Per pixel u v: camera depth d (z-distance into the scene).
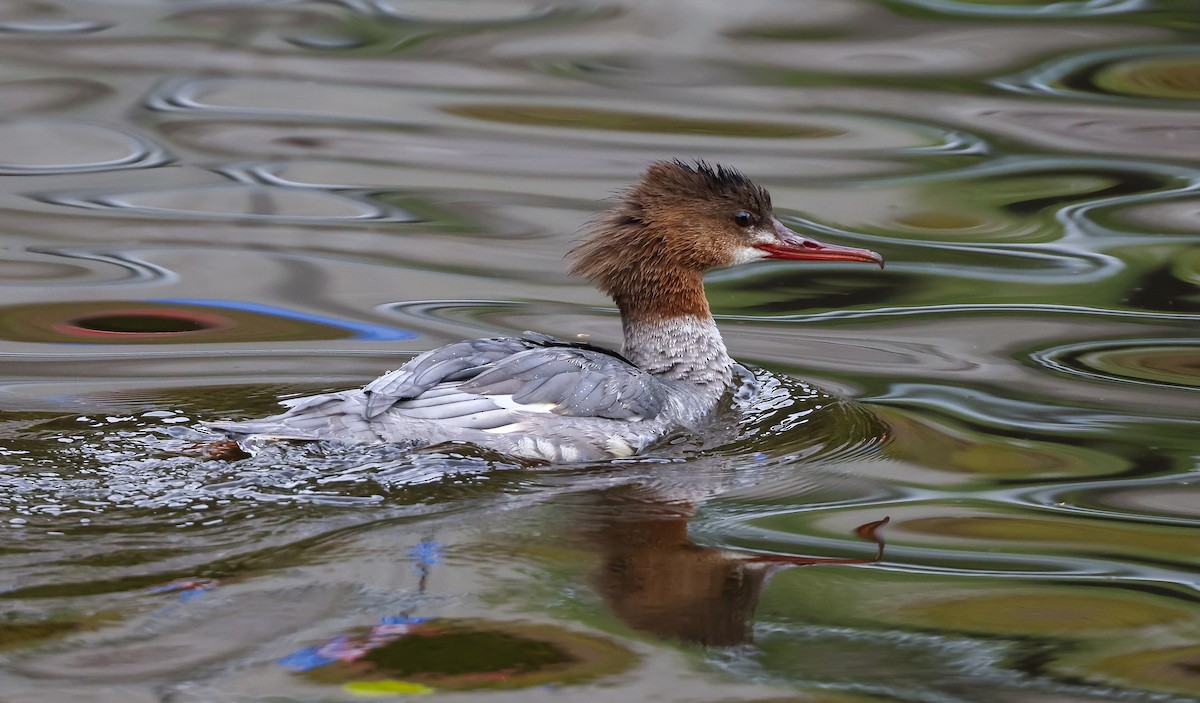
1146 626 8.60
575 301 14.82
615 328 14.20
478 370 11.30
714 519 10.01
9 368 12.57
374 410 10.74
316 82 21.41
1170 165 18.56
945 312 14.89
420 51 22.83
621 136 19.50
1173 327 14.31
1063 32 23.00
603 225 12.99
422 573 8.85
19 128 19.28
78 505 9.55
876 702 7.70
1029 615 8.74
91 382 12.31
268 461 10.38
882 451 11.42
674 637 8.30
